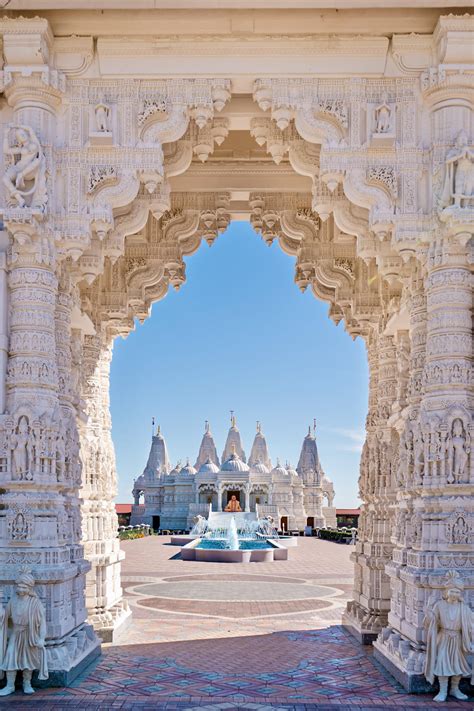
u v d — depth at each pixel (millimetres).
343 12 10008
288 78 10320
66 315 10852
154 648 11906
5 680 9062
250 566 29391
